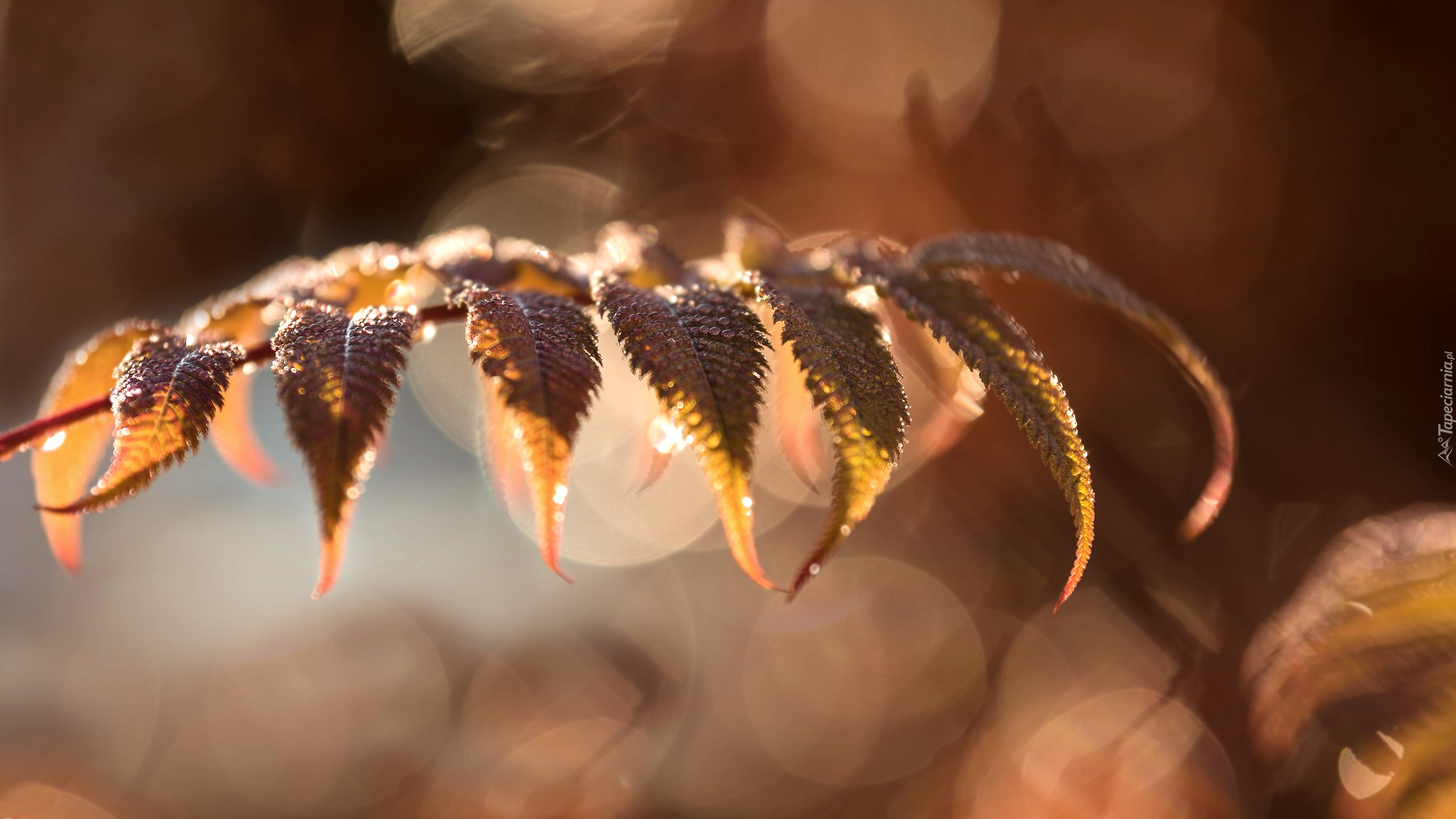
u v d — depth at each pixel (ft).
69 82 6.18
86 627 3.89
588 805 3.10
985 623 3.22
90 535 4.46
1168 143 3.78
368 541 4.62
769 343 1.21
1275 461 2.08
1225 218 3.40
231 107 6.70
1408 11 3.29
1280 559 1.75
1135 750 1.92
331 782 3.25
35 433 1.23
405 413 5.60
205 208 6.58
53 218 6.00
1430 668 1.28
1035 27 4.46
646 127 6.36
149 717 3.49
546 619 4.07
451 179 6.92
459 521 4.76
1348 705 1.29
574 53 6.58
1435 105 3.21
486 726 3.49
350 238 6.84
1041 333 1.91
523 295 1.23
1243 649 1.60
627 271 1.30
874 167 4.76
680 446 1.37
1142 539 1.81
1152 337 1.37
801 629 3.70
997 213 1.81
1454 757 1.27
